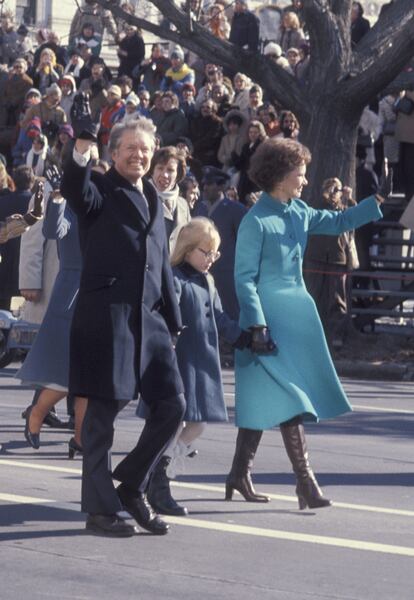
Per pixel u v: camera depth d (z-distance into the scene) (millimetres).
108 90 45812
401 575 13391
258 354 16250
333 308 38344
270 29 57094
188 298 16453
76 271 20016
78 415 19469
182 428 16594
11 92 50469
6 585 12617
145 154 14500
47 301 22984
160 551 14094
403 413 27453
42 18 88125
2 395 27250
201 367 16469
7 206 33312
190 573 13227
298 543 14672
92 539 14523
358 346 38500
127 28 52250
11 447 20766
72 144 14219
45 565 13383
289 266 16484
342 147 39094
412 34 37625
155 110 44719
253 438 16875
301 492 16422
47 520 15344
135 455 14766
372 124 42969
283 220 16516
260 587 12758
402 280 44594
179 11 38938
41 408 20031
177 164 21469
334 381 16406
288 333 16344
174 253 16625
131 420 24719
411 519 16281
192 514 16078
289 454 16453
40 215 16469
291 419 16328
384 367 36250
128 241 14359
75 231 20031
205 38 39188
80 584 12703
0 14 60062
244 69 39438
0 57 59000
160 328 14609
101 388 14227
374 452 21906
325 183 36812
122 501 14859
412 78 40625
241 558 13898
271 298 16359
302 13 39062
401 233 46531
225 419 16562
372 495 17922
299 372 16328
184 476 18766
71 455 19859
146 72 50312
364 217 16859
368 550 14438
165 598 12281
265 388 16297
